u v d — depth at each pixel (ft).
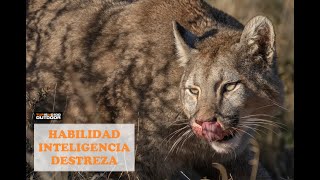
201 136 46.19
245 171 52.01
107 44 52.39
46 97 52.60
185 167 51.44
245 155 51.85
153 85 49.29
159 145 49.44
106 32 53.06
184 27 49.90
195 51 47.42
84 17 54.70
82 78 52.34
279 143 59.77
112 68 51.37
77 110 51.90
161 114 48.96
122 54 51.26
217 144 46.32
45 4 56.24
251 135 49.75
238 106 45.57
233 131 45.98
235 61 45.98
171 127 48.96
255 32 46.37
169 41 50.19
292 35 69.10
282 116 60.03
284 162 58.80
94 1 55.72
